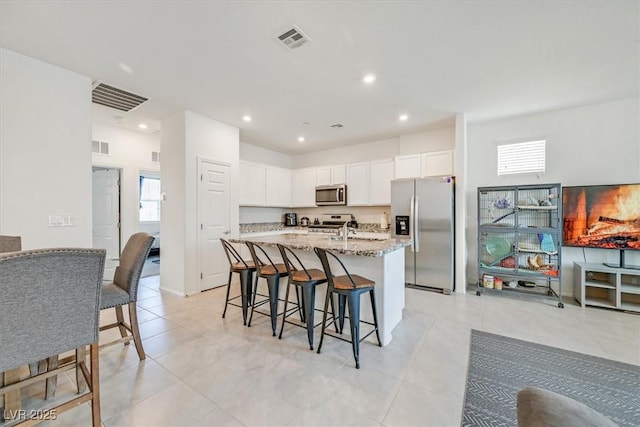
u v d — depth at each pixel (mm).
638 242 3203
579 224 3520
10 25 2010
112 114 3840
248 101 3420
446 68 2648
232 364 2059
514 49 2334
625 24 2002
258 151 5801
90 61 2506
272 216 6207
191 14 1910
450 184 3912
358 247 2363
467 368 2020
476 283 4238
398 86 3018
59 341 1231
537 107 3607
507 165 4051
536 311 3162
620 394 1736
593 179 3549
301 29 2078
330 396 1708
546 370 1991
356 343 2045
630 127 3373
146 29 2070
